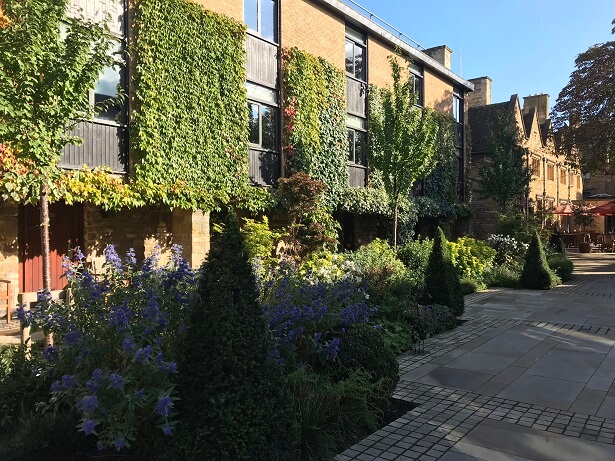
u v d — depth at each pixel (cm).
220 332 312
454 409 470
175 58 1010
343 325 513
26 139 514
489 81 2989
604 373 583
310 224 1252
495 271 1526
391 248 1405
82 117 577
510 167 2220
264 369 326
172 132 1000
